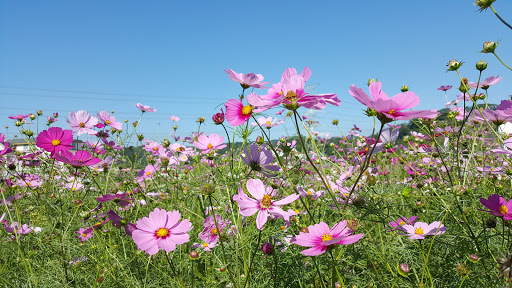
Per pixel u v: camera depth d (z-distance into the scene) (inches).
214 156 29.9
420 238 17.5
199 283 25.0
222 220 25.9
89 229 30.7
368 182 22.3
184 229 18.5
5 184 40.0
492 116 22.1
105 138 45.3
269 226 24.1
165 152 42.2
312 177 37.6
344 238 13.7
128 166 51.0
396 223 19.5
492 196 18.8
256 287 21.4
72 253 27.2
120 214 32.1
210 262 26.8
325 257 21.4
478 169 27.9
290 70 18.2
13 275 26.4
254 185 19.1
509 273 13.1
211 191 18.4
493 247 21.8
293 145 31.7
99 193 36.9
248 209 17.6
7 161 41.3
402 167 40.8
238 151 28.8
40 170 39.6
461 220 23.8
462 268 16.9
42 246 26.4
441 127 32.8
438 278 20.4
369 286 18.4
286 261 23.7
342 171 32.8
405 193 20.5
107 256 25.6
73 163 23.5
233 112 20.2
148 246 17.7
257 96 15.7
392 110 13.3
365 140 39.7
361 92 12.9
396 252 21.8
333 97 15.7
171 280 22.8
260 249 24.7
